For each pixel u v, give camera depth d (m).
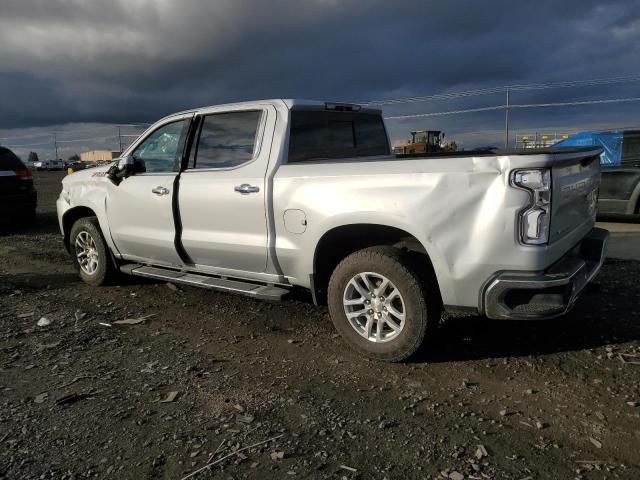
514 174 3.30
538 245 3.32
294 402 3.36
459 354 4.02
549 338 4.26
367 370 3.80
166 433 3.03
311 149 4.72
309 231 4.12
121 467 2.72
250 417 3.18
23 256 8.19
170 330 4.72
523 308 3.41
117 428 3.10
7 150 10.96
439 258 3.56
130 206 5.46
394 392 3.47
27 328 4.80
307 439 2.94
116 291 6.01
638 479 2.54
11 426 3.14
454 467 2.67
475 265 3.45
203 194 4.78
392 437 2.94
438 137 20.41
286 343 4.36
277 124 4.50
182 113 5.16
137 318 5.05
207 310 5.25
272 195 4.31
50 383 3.69
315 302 4.28
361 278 3.94
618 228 9.74
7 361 4.08
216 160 4.84
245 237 4.56
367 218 3.81
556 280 3.35
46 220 12.78
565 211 3.69
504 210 3.34
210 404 3.36
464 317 4.81
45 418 3.22
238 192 4.53
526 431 2.97
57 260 7.86
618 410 3.16
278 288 4.57
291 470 2.67
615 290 5.45
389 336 3.89
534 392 3.41
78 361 4.06
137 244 5.52
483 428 3.02
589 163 4.20
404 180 3.68
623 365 3.74
